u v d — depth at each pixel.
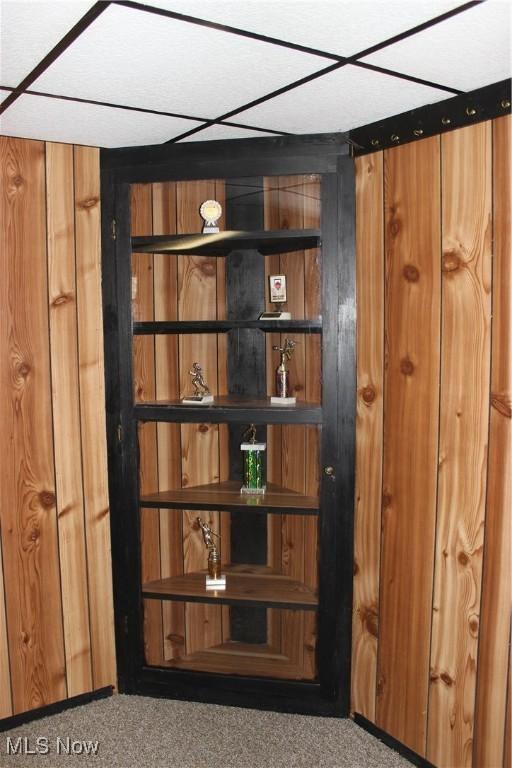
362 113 2.01
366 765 2.14
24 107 1.92
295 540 2.61
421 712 2.11
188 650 2.71
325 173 2.21
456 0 1.29
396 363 2.12
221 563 2.77
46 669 2.42
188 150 2.31
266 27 1.41
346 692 2.38
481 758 1.92
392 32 1.44
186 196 2.57
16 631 2.35
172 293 2.61
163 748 2.23
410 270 2.05
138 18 1.36
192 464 2.70
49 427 2.37
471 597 1.93
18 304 2.28
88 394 2.43
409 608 2.13
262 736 2.29
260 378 2.67
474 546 1.92
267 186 2.46
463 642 1.96
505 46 1.52
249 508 2.40
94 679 2.52
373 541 2.25
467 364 1.90
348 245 2.21
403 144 2.03
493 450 1.84
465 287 1.89
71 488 2.42
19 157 2.25
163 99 1.87
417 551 2.09
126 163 2.36
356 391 2.26
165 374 2.61
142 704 2.50
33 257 2.29
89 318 2.41
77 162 2.35
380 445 2.20
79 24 1.38
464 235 1.88
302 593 2.48
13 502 2.32
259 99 1.88
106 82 1.73
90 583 2.49
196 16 1.35
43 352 2.33
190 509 2.44
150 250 2.49
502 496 1.83
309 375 2.46
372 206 2.15
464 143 1.86
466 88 1.80
